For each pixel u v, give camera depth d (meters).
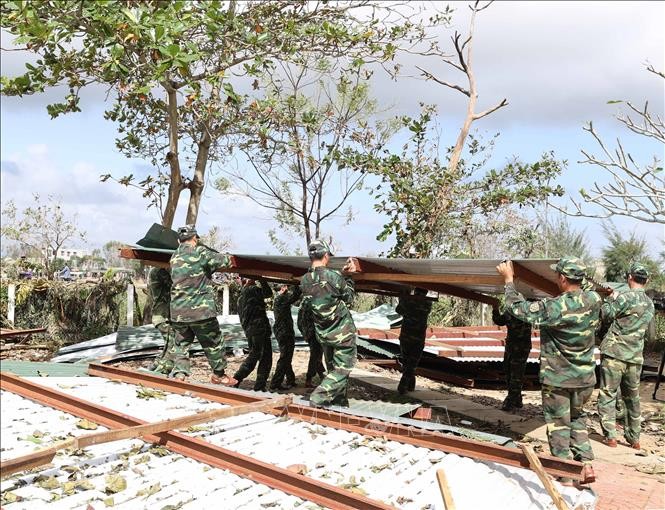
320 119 14.15
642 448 8.30
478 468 5.84
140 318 16.72
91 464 5.57
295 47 11.48
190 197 14.54
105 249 28.92
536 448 7.93
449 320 20.36
